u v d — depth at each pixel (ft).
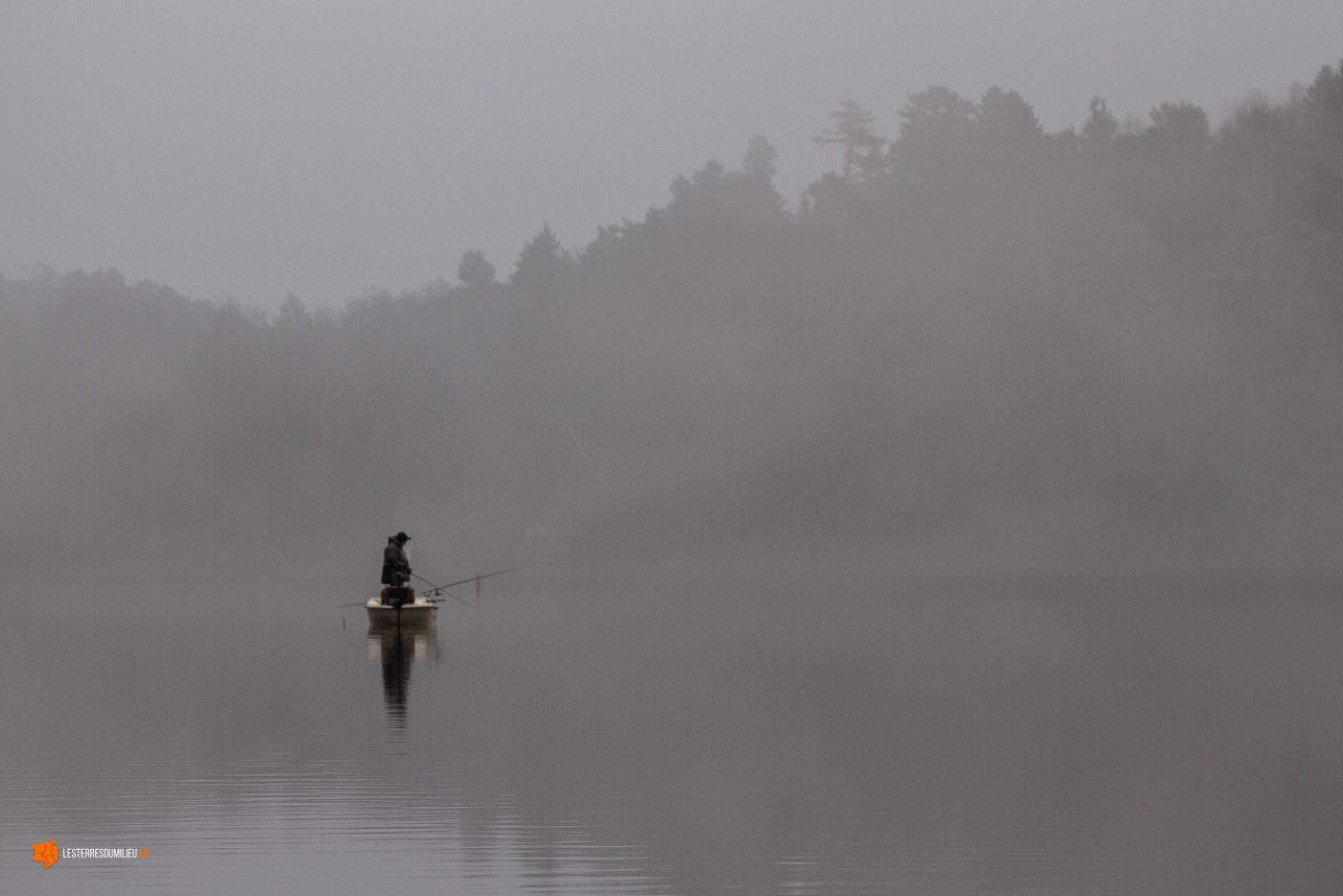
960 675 199.21
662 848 104.06
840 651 233.96
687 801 118.83
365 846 104.78
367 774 130.11
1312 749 138.51
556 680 197.98
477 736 150.61
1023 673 200.03
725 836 107.34
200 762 136.36
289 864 100.17
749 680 196.54
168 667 218.38
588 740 148.05
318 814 114.32
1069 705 168.66
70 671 213.66
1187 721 155.33
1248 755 135.95
